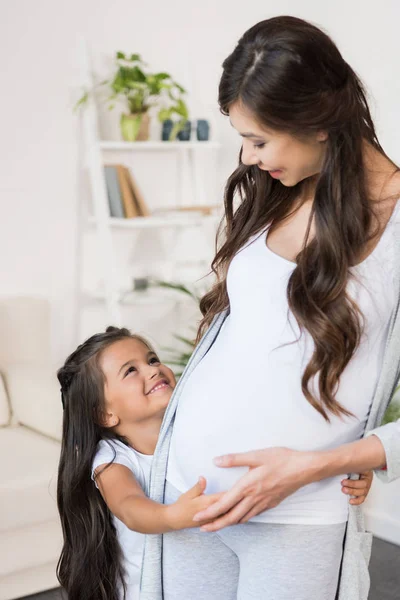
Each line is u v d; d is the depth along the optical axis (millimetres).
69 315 3588
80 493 1588
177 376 3191
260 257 1335
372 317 1229
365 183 1262
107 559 1598
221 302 1478
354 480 1305
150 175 3760
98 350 1608
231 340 1334
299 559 1278
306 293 1206
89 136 3344
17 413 3012
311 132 1199
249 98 1183
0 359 3137
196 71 3834
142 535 1600
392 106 3236
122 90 3338
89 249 3615
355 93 1236
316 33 1189
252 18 3930
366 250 1240
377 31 3283
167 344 3875
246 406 1273
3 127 3336
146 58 3672
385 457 1207
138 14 3629
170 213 3572
